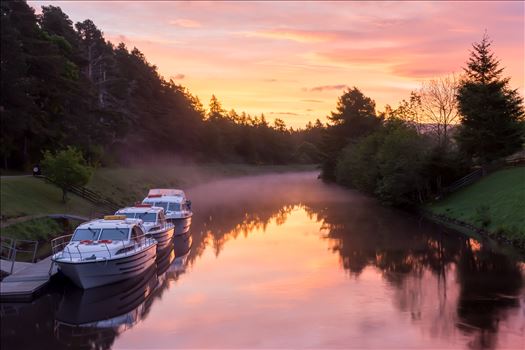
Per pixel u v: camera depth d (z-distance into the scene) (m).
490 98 48.31
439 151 49.19
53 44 57.19
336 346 13.66
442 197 47.53
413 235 33.16
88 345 14.23
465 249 27.61
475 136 48.72
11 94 46.56
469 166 49.97
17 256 25.11
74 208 39.44
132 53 103.88
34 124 49.41
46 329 15.56
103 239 21.27
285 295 18.89
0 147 48.50
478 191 42.00
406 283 20.42
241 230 36.97
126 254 20.11
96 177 54.81
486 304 17.31
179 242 31.98
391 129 58.62
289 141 170.62
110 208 44.78
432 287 19.69
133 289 20.30
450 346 13.50
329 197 66.31
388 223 39.75
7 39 46.38
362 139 70.19
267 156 155.50
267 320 16.02
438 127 59.03
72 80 58.59
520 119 49.72
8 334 15.16
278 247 29.55
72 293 19.28
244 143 144.25
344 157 76.31
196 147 115.44
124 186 58.19
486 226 32.81
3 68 46.44
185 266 24.59
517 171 41.97
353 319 15.93
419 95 62.00
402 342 13.85
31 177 42.88
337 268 23.45
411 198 51.22
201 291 19.72
